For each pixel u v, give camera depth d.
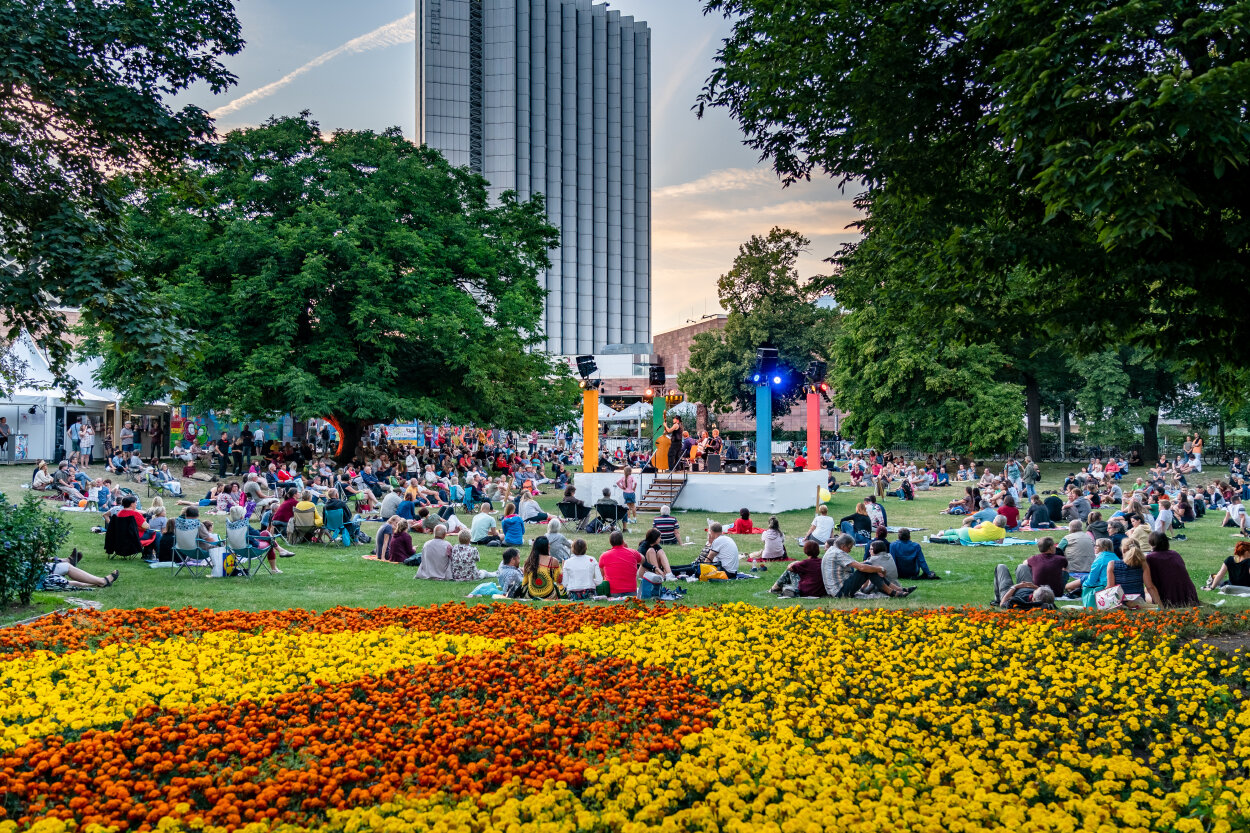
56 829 4.77
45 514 11.65
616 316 148.38
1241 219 8.68
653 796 5.39
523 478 35.25
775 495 28.53
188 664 8.16
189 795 5.50
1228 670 7.76
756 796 5.41
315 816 5.16
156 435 35.62
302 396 28.33
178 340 11.46
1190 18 7.99
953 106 10.48
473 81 139.12
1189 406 54.12
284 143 34.25
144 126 11.22
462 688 7.56
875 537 13.30
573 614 10.66
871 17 10.29
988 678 7.83
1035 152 8.62
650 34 152.75
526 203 42.88
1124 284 9.86
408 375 35.03
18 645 8.56
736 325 65.12
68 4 10.88
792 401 67.75
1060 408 60.31
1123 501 25.73
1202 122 7.27
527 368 38.09
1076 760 5.97
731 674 8.11
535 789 5.50
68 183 11.77
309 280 29.31
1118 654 8.69
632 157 150.75
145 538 15.22
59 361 12.22
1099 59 8.26
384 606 11.45
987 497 27.17
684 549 19.12
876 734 6.41
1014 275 11.62
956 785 5.48
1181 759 5.97
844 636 9.63
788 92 11.30
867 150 11.07
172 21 11.41
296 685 7.70
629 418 47.56
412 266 33.38
